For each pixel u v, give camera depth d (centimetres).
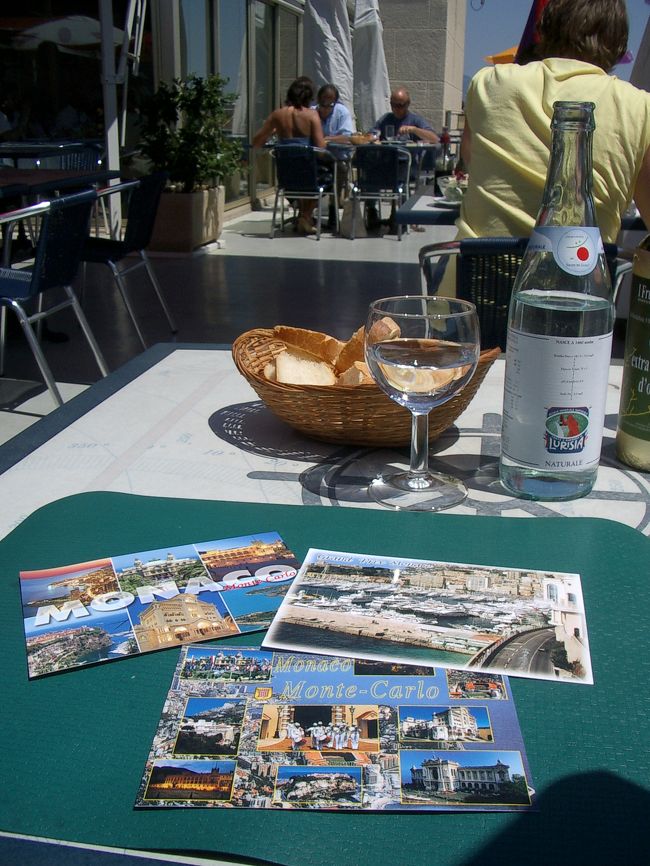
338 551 73
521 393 84
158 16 781
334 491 88
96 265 672
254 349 113
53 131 778
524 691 54
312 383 103
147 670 56
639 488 90
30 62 762
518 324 83
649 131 181
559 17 188
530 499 87
